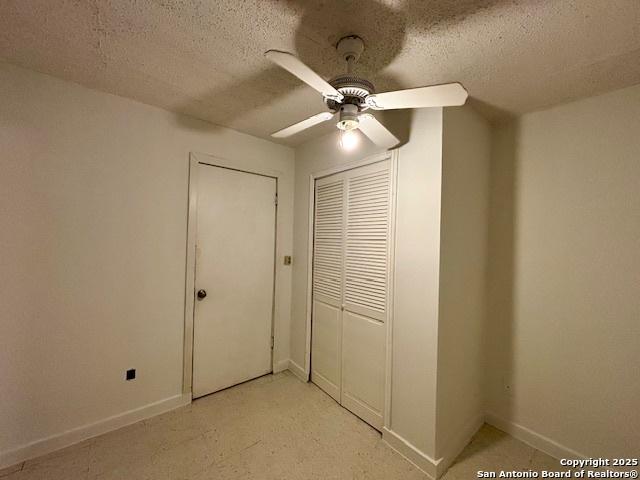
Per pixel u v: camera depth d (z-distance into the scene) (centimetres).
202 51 138
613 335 157
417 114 171
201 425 195
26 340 160
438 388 158
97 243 181
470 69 143
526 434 185
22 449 158
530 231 187
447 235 164
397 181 181
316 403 224
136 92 181
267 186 263
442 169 159
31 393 161
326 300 242
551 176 179
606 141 160
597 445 160
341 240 227
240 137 244
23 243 158
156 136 201
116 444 175
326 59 139
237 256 246
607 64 135
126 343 192
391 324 182
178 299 214
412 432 168
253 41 129
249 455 170
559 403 174
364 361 204
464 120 177
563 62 135
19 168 156
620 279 155
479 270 196
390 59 136
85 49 139
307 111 203
